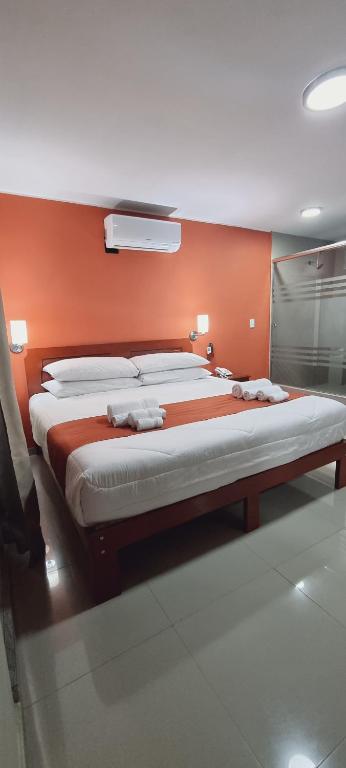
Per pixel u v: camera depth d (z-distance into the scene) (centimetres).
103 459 142
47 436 194
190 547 175
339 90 157
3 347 148
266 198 301
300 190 283
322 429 209
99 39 127
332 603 138
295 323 430
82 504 135
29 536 161
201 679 111
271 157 224
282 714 100
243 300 418
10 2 112
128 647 122
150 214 339
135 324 347
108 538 140
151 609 138
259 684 108
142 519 147
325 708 101
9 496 157
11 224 278
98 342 329
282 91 159
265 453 182
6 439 152
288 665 114
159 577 155
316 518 196
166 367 322
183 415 207
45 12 116
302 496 220
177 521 157
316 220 372
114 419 190
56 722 99
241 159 226
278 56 138
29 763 90
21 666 116
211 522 197
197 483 161
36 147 205
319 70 146
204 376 343
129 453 148
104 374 287
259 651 119
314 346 413
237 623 131
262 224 388
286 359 446
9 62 136
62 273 303
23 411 300
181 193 285
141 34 126
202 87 155
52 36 125
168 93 158
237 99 164
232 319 413
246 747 92
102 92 156
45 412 228
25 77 145
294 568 158
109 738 95
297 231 425
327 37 130
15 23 119
